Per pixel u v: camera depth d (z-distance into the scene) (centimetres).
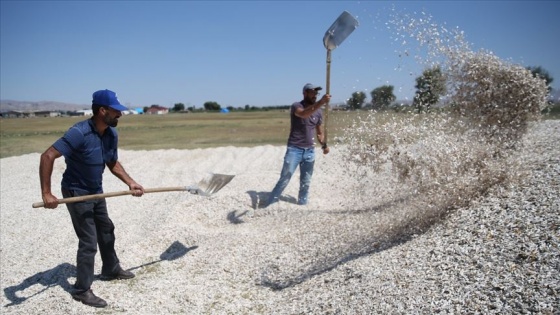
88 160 403
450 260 350
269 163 1120
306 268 450
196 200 692
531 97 524
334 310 339
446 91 531
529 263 311
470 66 521
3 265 509
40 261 515
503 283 300
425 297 313
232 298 414
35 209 737
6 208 751
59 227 645
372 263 389
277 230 582
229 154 1265
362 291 349
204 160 1201
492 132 534
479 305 286
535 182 447
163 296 417
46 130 2853
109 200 785
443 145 466
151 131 2577
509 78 523
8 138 2022
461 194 450
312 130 671
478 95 529
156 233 570
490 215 401
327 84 584
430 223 444
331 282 387
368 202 639
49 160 376
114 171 446
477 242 363
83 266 398
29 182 963
